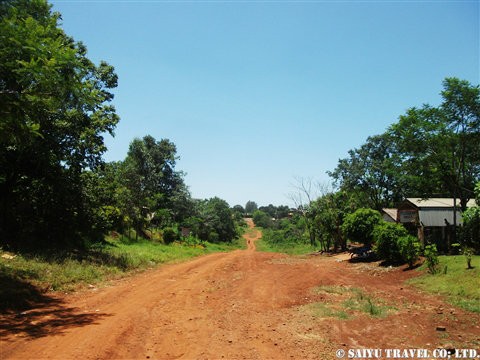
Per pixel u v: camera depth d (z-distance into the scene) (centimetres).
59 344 693
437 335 806
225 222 7569
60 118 1834
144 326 855
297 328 856
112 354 654
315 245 4541
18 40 904
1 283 1104
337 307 1084
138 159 5650
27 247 1645
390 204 4278
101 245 2398
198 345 723
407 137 2319
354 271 1934
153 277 1738
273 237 7394
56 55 943
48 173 1902
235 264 2394
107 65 2298
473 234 1750
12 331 771
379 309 1039
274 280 1639
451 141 2212
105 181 3256
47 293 1186
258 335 796
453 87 2102
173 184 7025
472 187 2808
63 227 2078
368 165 4266
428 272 1562
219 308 1078
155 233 4338
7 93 954
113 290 1330
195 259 2886
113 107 2288
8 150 1677
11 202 1905
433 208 2473
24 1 1143
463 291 1207
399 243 1930
